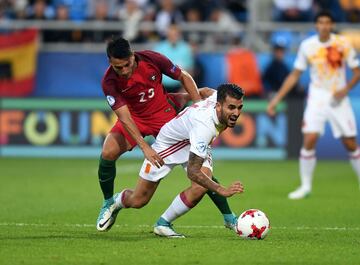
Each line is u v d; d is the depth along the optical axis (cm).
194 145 3012
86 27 7725
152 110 3466
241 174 6259
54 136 7525
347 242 3203
